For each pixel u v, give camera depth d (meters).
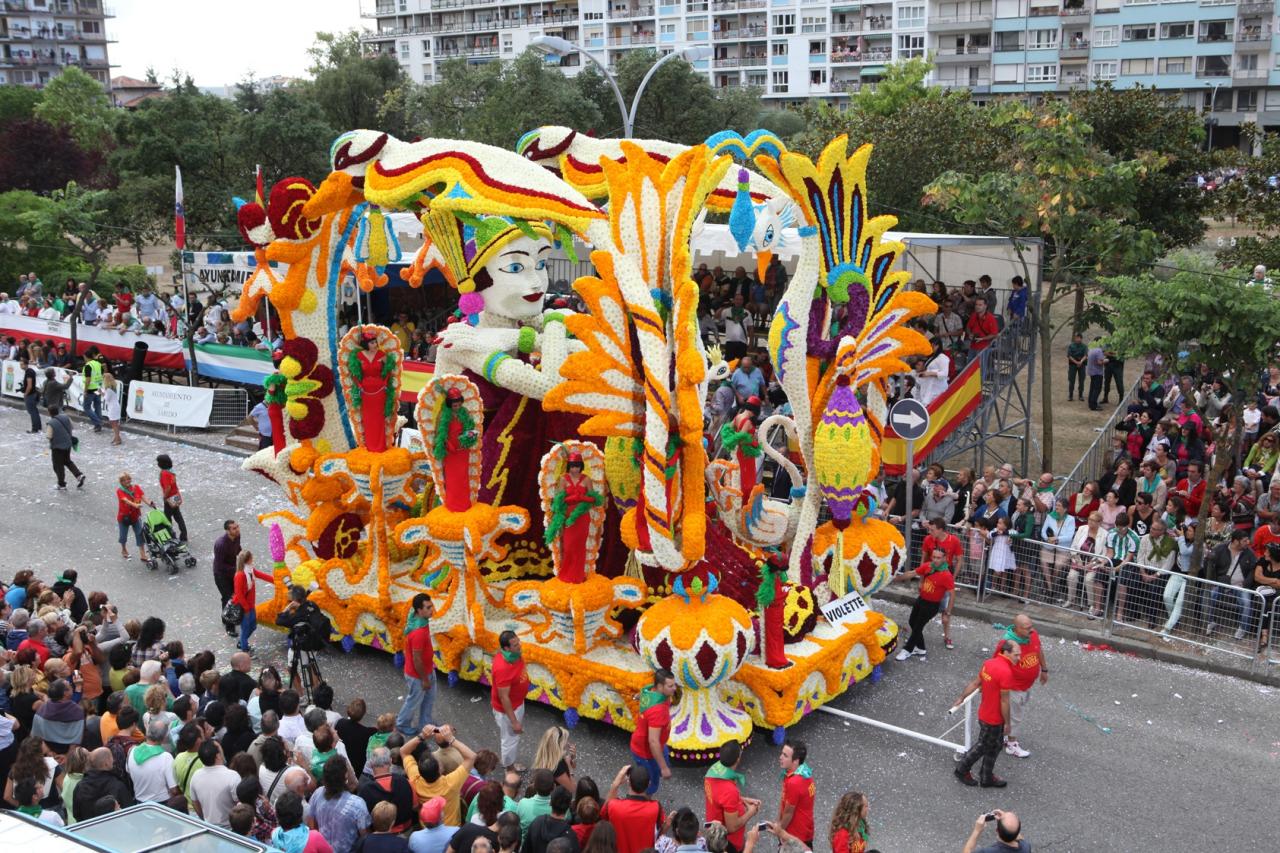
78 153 55.94
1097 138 33.06
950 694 12.99
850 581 13.09
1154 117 32.91
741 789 11.06
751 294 23.03
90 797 8.71
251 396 24.94
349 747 10.16
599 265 11.01
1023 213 19.31
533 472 13.40
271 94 44.75
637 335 10.97
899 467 17.19
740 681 11.87
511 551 13.46
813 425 12.66
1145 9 68.69
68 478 21.66
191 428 24.45
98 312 28.16
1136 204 32.34
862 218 12.51
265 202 13.52
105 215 42.53
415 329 23.75
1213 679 13.29
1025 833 10.32
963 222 20.31
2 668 11.19
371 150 12.88
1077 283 22.34
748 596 11.92
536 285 13.09
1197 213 33.66
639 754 10.52
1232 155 33.25
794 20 79.25
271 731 9.64
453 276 13.23
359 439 13.53
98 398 24.61
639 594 11.98
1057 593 14.98
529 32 89.62
